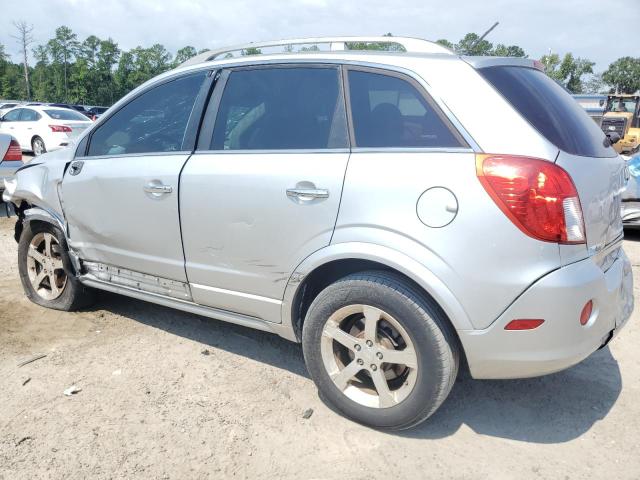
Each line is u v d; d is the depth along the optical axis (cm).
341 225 271
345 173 271
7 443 270
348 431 286
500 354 247
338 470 258
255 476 253
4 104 2686
